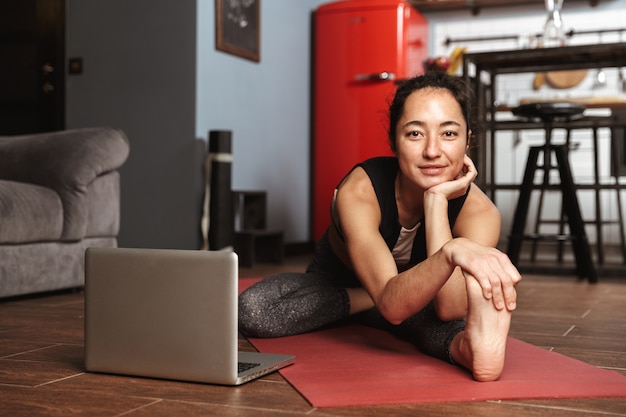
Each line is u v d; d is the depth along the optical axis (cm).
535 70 415
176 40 445
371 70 562
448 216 172
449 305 162
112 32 460
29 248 291
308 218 598
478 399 130
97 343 152
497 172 585
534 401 130
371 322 209
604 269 400
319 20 579
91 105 466
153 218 451
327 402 127
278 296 195
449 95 156
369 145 566
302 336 197
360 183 174
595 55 378
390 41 557
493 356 142
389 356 169
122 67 457
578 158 564
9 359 171
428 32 651
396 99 162
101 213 328
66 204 308
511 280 137
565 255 557
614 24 608
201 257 142
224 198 432
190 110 443
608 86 598
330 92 577
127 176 457
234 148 484
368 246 161
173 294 144
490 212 173
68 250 310
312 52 602
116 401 131
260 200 486
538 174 573
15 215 280
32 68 484
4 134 492
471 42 644
